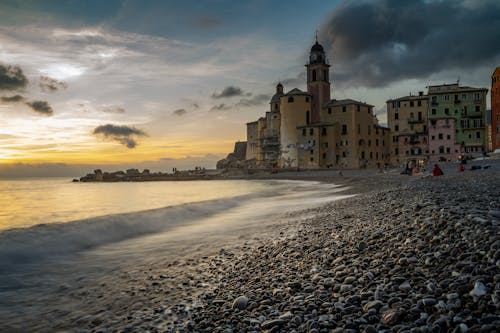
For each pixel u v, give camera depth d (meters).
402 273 6.09
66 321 6.50
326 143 114.06
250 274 8.14
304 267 7.78
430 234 7.61
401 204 13.80
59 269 10.48
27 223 23.53
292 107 118.62
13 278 9.51
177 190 73.62
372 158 115.56
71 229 15.82
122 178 180.00
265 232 14.19
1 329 6.26
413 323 4.33
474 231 6.98
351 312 5.01
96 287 8.52
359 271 6.68
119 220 18.34
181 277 8.75
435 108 101.75
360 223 11.68
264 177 112.31
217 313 6.04
